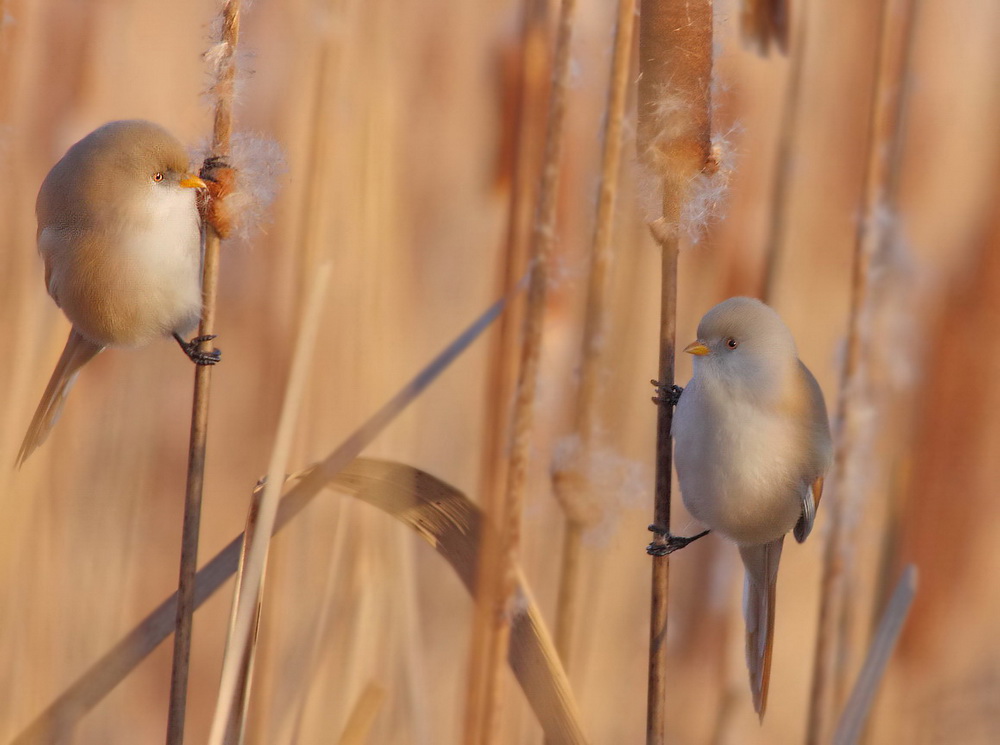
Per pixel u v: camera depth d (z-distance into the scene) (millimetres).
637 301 7066
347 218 6777
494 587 4539
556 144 4891
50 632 6430
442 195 9602
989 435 8602
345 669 5809
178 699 4242
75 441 7141
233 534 8562
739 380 5078
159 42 8438
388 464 4648
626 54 5105
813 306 9383
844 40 9250
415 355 9359
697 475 5176
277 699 6555
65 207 5281
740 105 8469
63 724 4504
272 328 8172
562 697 4492
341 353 6797
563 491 5242
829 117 9281
